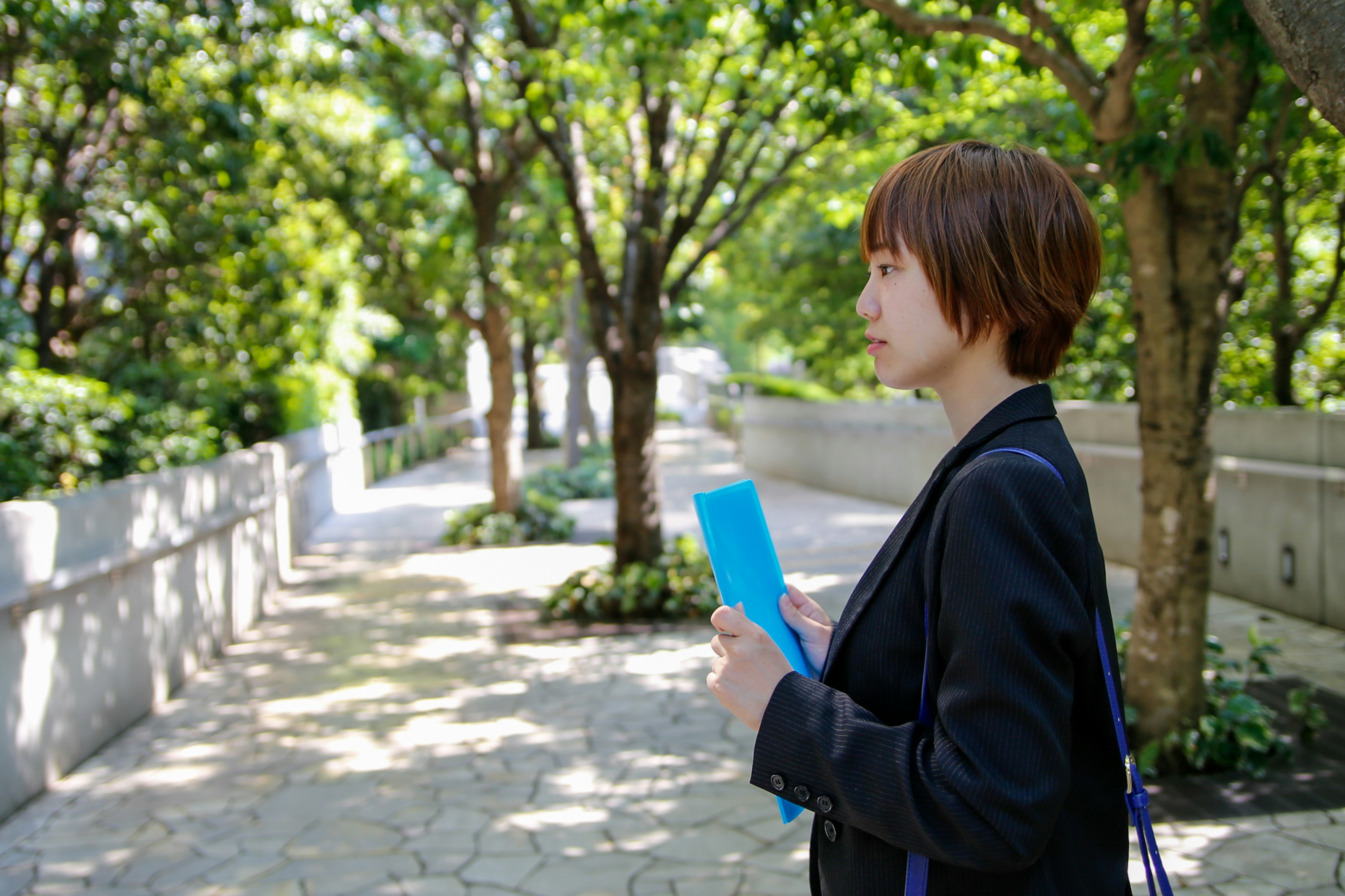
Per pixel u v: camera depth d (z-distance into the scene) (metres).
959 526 0.98
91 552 5.09
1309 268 8.55
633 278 8.59
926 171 1.09
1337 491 6.60
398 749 5.17
